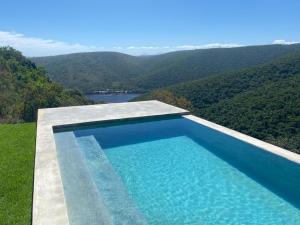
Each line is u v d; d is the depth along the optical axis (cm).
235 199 400
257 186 439
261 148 502
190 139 654
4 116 1516
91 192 346
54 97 1848
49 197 307
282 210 371
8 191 410
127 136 673
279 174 461
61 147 523
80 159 459
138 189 432
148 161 540
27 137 699
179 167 512
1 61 3862
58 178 356
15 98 1947
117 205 350
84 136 648
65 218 268
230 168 509
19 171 484
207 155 571
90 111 785
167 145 621
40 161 413
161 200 399
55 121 663
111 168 467
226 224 342
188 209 375
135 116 721
